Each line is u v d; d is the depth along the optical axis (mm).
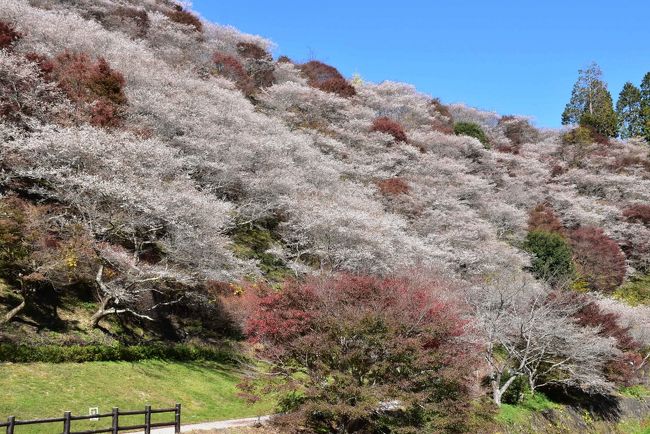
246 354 20375
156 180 19328
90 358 15430
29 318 15734
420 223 33031
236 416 14977
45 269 15547
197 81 32469
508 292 23500
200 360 18734
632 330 28812
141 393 14711
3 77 20969
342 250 24234
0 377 12875
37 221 16141
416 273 22297
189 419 14039
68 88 23031
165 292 20156
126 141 19391
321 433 14641
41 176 17375
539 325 21234
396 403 13609
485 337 20906
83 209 17391
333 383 13430
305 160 32125
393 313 13953
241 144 27719
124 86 26547
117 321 18141
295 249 27766
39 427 11445
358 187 32938
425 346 14008
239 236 27500
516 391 21719
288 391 15023
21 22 26750
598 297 31688
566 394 24016
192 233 18266
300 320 13945
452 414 13312
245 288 22828
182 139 25438
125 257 17016
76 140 17719
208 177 26109
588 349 21891
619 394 26766
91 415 10492
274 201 27234
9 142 17688
